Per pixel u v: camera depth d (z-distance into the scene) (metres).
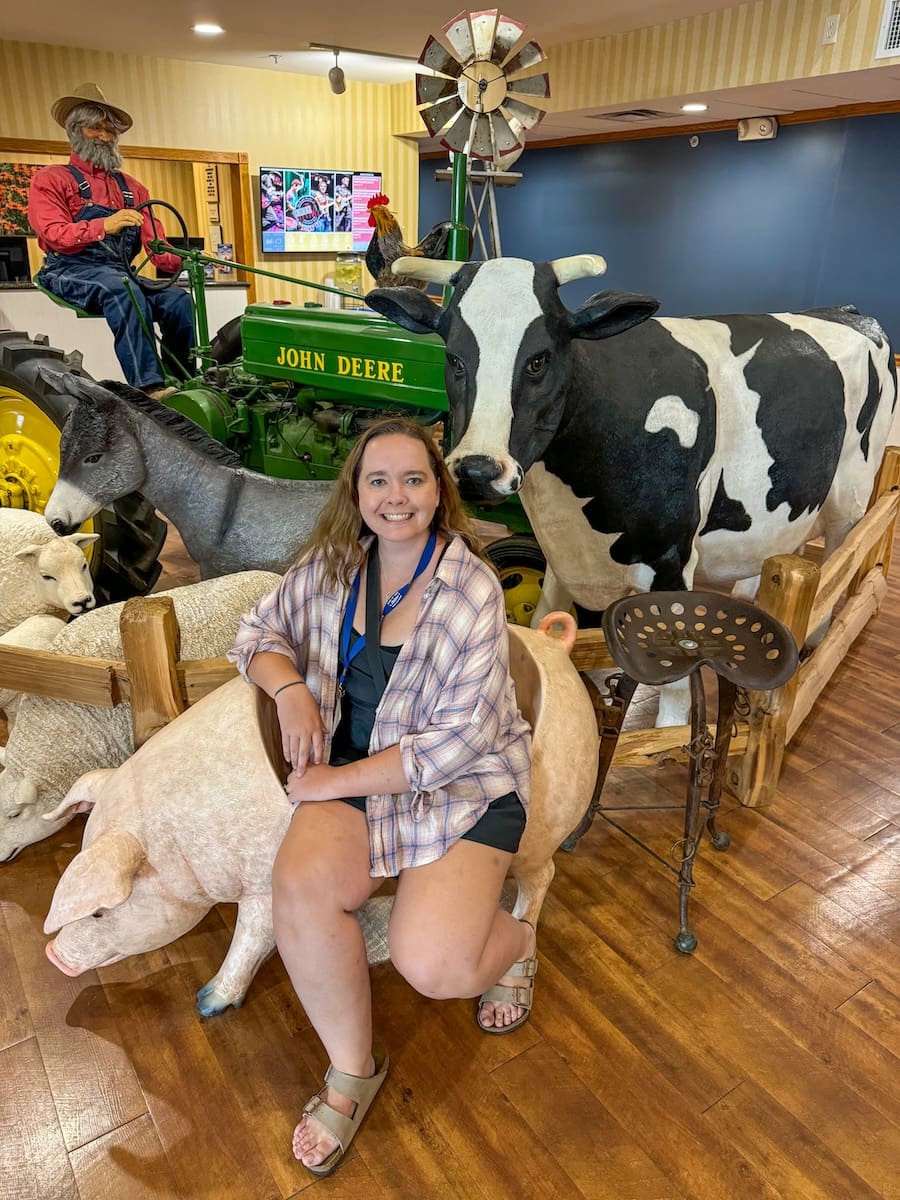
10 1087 1.52
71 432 2.39
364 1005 1.37
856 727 2.74
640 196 7.26
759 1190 1.38
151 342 3.62
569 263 1.81
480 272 1.82
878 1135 1.47
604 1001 1.72
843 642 2.79
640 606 1.88
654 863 2.11
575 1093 1.53
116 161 4.18
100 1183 1.38
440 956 1.32
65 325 4.58
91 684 1.89
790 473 2.40
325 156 8.18
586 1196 1.37
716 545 2.45
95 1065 1.57
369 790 1.33
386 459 1.30
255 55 6.75
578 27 5.51
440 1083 1.54
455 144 2.51
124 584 3.29
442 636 1.34
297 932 1.30
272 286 8.30
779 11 4.76
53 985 1.73
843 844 2.20
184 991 1.73
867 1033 1.67
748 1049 1.62
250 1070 1.56
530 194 8.32
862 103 5.47
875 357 2.70
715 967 1.81
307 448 3.18
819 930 1.91
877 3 4.31
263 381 3.41
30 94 6.50
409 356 2.76
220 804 1.49
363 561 1.41
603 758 2.00
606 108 6.00
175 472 2.47
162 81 7.05
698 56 5.25
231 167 7.77
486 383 1.77
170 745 1.57
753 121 6.14
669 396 2.06
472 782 1.38
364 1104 1.42
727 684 1.91
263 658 1.43
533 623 2.60
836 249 5.95
